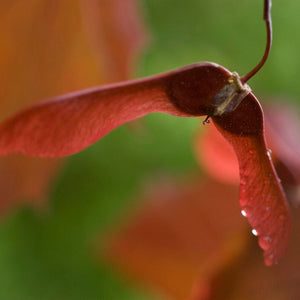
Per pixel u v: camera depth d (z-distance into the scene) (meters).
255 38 0.33
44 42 0.18
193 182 0.19
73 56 0.18
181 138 0.30
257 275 0.16
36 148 0.12
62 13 0.18
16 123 0.12
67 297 0.29
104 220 0.29
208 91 0.12
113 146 0.30
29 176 0.20
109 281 0.29
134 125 0.19
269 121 0.17
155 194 0.19
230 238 0.18
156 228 0.19
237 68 0.33
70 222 0.29
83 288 0.29
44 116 0.12
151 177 0.22
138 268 0.19
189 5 0.32
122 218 0.20
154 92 0.12
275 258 0.13
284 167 0.15
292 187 0.15
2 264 0.29
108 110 0.12
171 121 0.30
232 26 0.33
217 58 0.32
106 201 0.29
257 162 0.13
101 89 0.12
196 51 0.32
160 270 0.19
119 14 0.18
